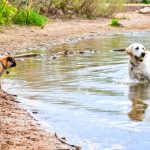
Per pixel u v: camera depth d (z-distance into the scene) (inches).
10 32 858.8
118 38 896.3
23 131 301.1
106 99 390.3
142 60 470.3
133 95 406.3
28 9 990.4
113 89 430.3
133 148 273.0
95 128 311.0
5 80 471.2
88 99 389.7
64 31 971.3
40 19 995.3
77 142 284.5
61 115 342.0
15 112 346.9
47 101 383.9
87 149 271.7
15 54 654.5
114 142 283.6
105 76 490.3
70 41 839.7
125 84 454.9
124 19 1362.0
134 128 309.3
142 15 1525.6
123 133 299.7
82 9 1291.8
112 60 595.5
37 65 564.4
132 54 470.0
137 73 472.4
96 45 776.3
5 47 715.4
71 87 436.8
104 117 335.9
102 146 277.0
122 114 343.6
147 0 2003.0
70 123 322.7
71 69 531.5
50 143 280.2
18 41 779.4
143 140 286.4
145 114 342.6
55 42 812.6
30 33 874.8
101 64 564.7
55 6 1238.3
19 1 1042.7
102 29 1067.9
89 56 639.1
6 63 436.1
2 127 307.6
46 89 428.1
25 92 416.8
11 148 268.4
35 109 358.9
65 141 285.1
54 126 315.9
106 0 1357.0
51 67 547.5
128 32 1039.0
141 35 964.0
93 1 1289.4
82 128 311.4
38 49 719.1
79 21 1194.6
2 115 336.2
